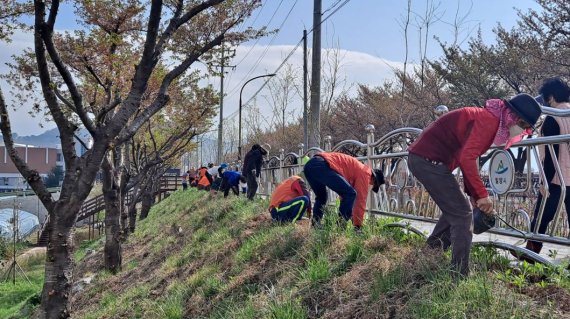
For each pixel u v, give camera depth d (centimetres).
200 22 897
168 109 1816
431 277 402
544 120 498
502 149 479
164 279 888
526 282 394
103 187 1290
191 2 882
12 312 1425
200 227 1180
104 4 914
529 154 456
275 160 1442
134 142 2148
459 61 1444
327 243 575
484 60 1405
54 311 612
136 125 641
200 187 2508
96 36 934
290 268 570
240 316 514
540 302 356
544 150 450
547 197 441
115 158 1319
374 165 723
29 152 8050
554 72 1304
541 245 478
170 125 2097
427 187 405
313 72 1170
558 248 533
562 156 448
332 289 473
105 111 756
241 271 660
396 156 650
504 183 477
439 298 368
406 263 441
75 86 610
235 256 724
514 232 466
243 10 907
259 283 593
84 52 914
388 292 413
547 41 1288
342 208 607
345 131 2009
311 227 661
